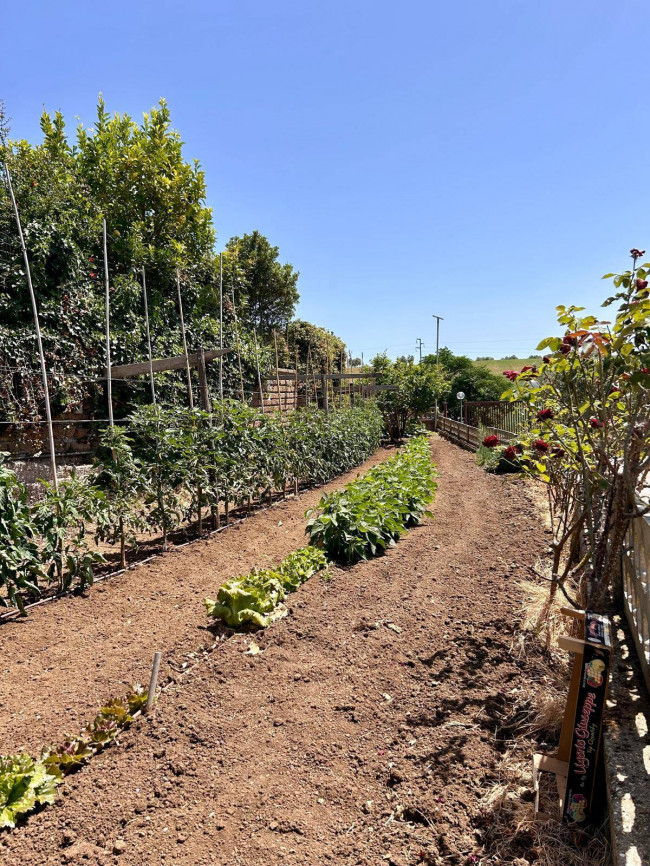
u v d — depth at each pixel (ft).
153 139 42.63
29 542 14.92
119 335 31.19
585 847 7.34
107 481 21.94
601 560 10.62
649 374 8.34
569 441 12.23
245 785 8.70
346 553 19.58
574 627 12.13
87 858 7.27
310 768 9.12
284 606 15.39
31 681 11.55
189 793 8.50
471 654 12.65
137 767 9.04
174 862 7.23
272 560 19.99
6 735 9.68
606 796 7.70
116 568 18.71
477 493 32.40
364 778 8.94
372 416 58.95
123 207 40.57
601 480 10.12
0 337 23.88
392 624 14.30
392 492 24.39
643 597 10.60
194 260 42.78
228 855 7.38
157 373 33.63
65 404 27.07
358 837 7.77
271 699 11.05
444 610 15.16
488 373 99.60
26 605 15.48
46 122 43.62
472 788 8.64
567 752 7.93
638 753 8.03
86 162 42.39
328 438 36.99
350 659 12.60
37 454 25.34
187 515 22.45
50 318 26.73
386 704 10.92
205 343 39.83
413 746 9.66
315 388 55.36
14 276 25.11
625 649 11.53
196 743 9.68
